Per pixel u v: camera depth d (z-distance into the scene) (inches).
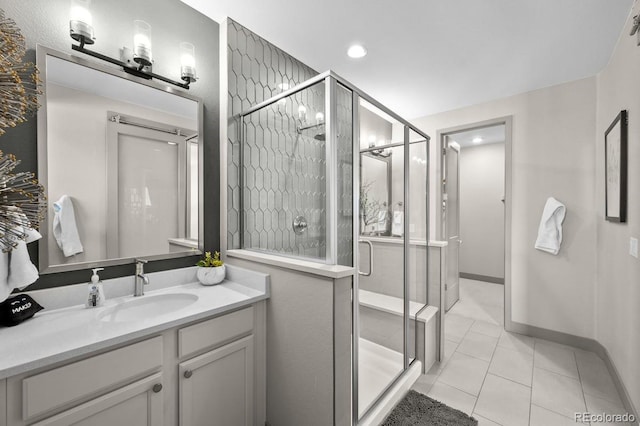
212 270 64.5
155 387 42.6
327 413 49.6
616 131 76.4
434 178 134.8
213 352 50.1
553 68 92.8
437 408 67.9
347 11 67.6
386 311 73.4
